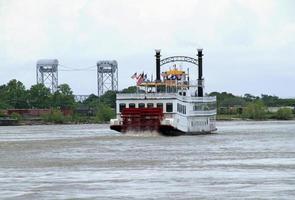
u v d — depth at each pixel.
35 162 191.00
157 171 166.75
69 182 149.62
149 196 132.25
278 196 130.50
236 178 152.62
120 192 136.75
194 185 143.62
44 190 139.75
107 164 183.75
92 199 130.25
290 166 174.38
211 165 179.00
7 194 135.50
